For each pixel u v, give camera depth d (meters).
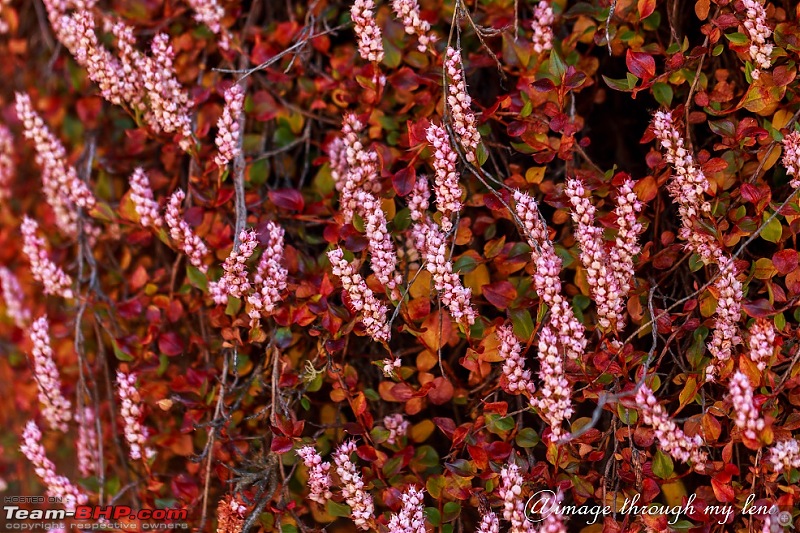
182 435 1.28
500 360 1.22
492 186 1.26
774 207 1.20
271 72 1.27
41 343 1.27
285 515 1.24
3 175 1.37
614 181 1.22
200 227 1.27
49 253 1.35
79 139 1.36
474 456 1.21
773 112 1.22
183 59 1.30
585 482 1.21
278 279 1.22
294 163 1.29
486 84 1.28
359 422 1.23
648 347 1.24
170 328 1.29
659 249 1.24
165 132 1.27
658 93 1.23
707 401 1.22
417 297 1.23
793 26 1.21
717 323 1.20
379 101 1.25
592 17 1.25
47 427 1.33
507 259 1.23
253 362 1.27
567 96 1.25
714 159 1.21
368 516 1.21
